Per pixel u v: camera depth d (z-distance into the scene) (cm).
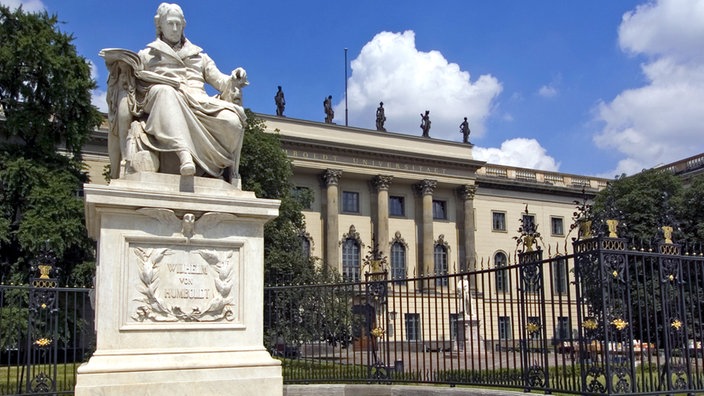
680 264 995
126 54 789
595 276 944
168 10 859
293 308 1645
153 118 780
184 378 727
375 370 1327
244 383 753
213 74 870
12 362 2425
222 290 775
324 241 6122
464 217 6788
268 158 3828
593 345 1061
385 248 6294
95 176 5056
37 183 3484
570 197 7475
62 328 2884
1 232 3266
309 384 1330
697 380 982
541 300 1054
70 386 1512
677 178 3994
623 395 906
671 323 984
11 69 3600
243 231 802
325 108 6519
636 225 3631
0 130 3731
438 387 1218
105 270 728
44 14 3738
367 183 6494
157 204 753
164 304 746
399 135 6575
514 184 7150
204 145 797
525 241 1105
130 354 718
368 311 1370
